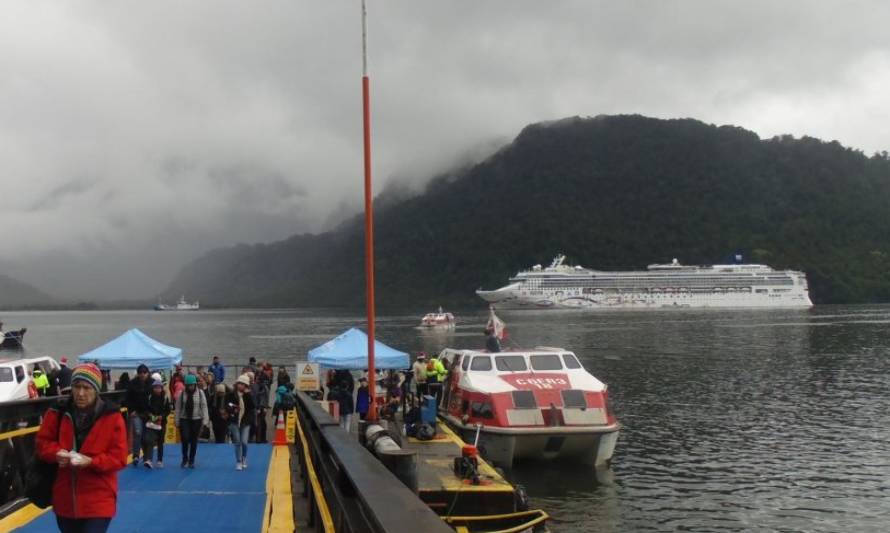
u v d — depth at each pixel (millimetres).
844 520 19469
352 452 6766
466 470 15859
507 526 14672
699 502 20906
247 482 13305
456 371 24703
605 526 18766
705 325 127875
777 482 23188
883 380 49750
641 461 26062
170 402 19656
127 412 14859
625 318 162875
